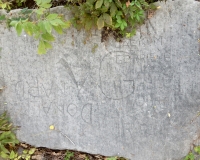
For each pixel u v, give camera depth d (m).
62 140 1.58
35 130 1.58
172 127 1.47
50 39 1.20
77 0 1.36
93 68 1.45
